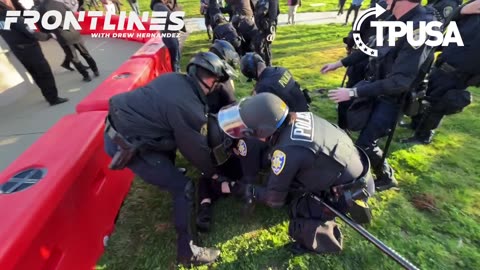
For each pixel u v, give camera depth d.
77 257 1.76
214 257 2.02
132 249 2.12
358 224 1.79
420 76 2.08
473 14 2.46
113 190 2.29
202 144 1.75
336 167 1.60
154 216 2.38
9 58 4.12
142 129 1.66
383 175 2.54
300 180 1.70
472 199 2.47
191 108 1.66
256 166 2.13
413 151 3.08
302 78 5.13
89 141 1.84
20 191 1.41
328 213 1.88
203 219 2.24
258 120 1.44
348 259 2.01
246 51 4.99
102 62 5.74
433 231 2.21
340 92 2.20
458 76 2.64
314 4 12.40
